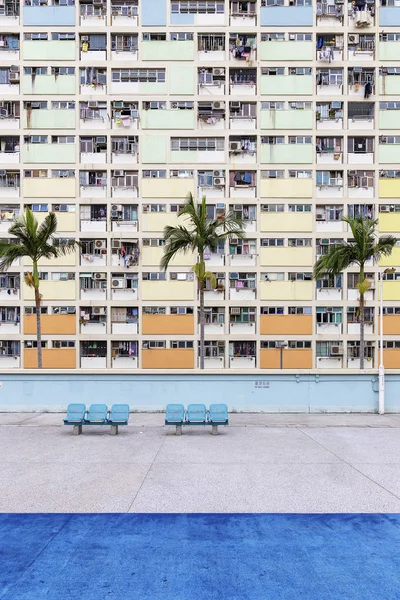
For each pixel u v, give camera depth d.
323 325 28.45
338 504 7.60
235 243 28.48
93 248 28.67
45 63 28.72
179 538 6.33
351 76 28.94
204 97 28.66
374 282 28.56
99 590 5.06
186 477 9.01
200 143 28.72
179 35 28.81
